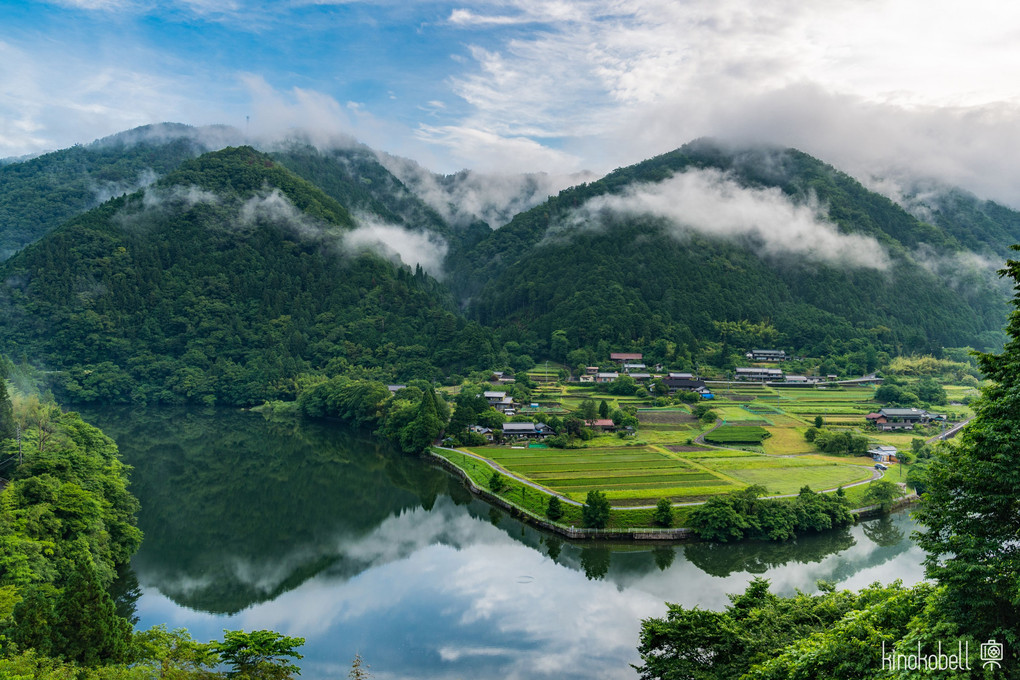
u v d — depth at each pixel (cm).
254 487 18775
